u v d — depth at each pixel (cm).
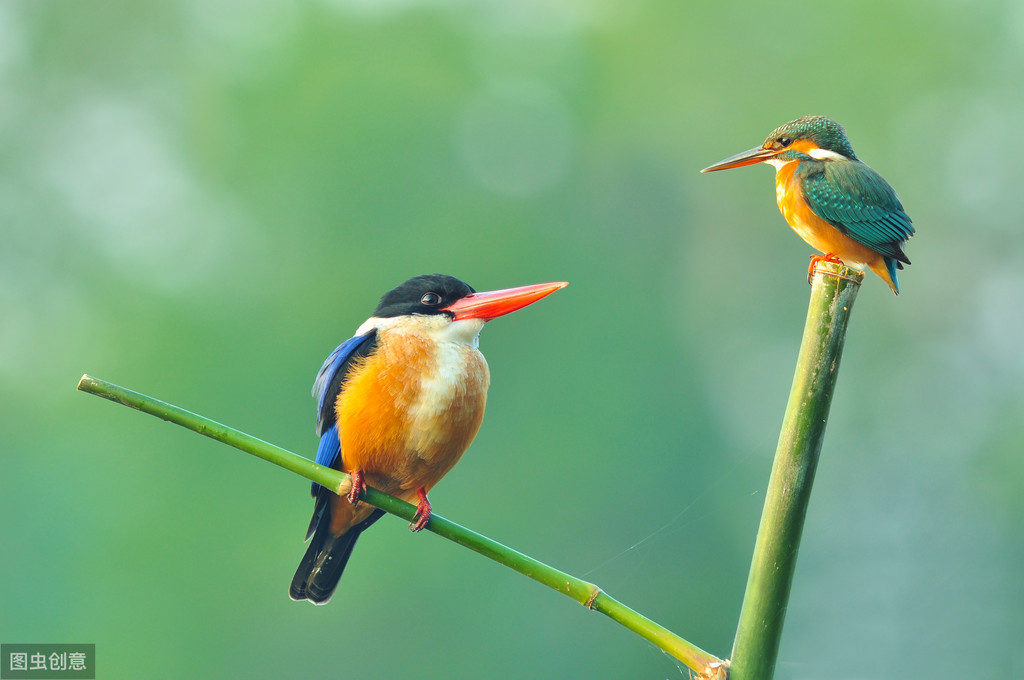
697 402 1827
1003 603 1272
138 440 1560
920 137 2088
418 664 1395
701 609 1524
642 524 1614
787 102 2128
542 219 1975
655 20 2228
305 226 1717
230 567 1466
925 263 1998
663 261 2095
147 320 1680
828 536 1411
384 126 1767
